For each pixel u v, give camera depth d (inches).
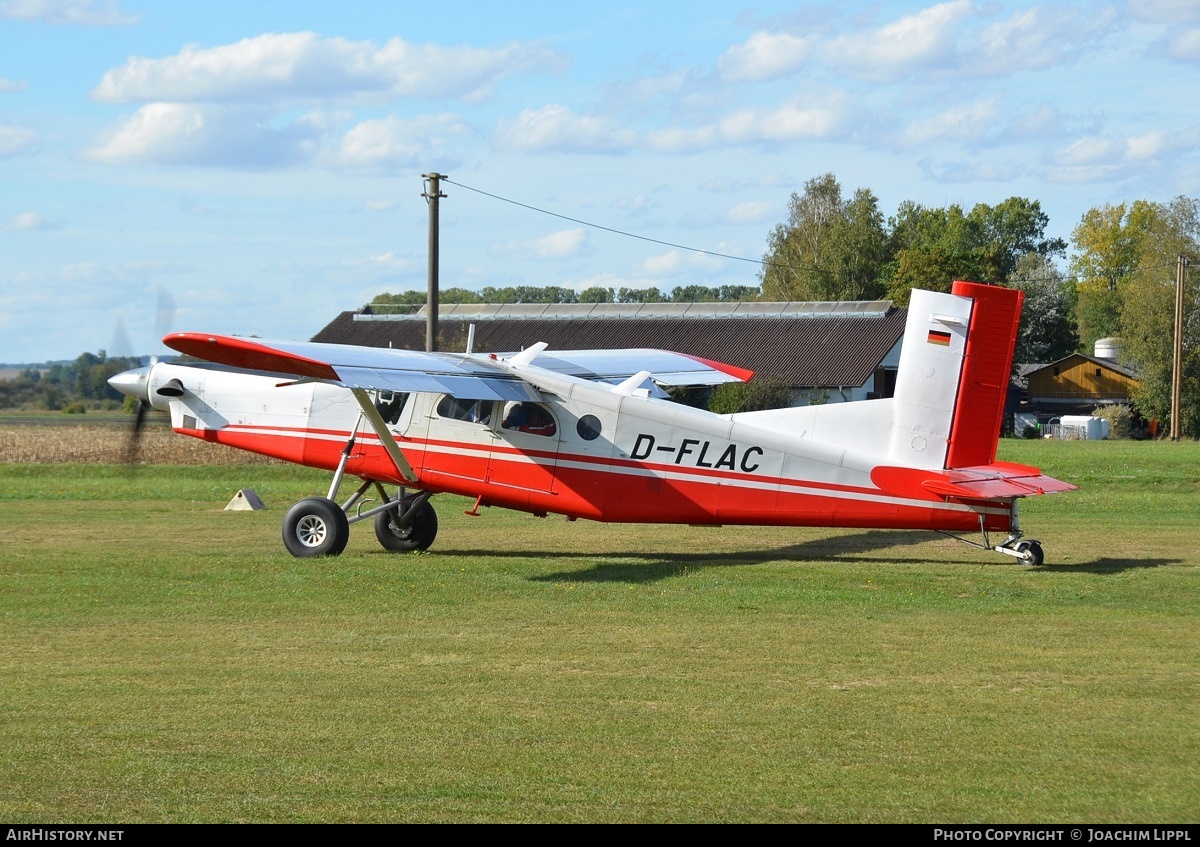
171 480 3083.2
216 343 1409.9
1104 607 1301.7
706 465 1695.4
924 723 849.5
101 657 1050.7
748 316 7086.6
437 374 1601.9
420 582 1445.6
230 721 849.5
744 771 745.0
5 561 1604.3
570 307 7637.8
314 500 1700.3
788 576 1512.1
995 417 1627.7
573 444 1721.2
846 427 1667.1
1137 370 7372.1
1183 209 7071.9
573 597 1353.3
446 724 843.4
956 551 1793.8
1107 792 707.4
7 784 716.0
